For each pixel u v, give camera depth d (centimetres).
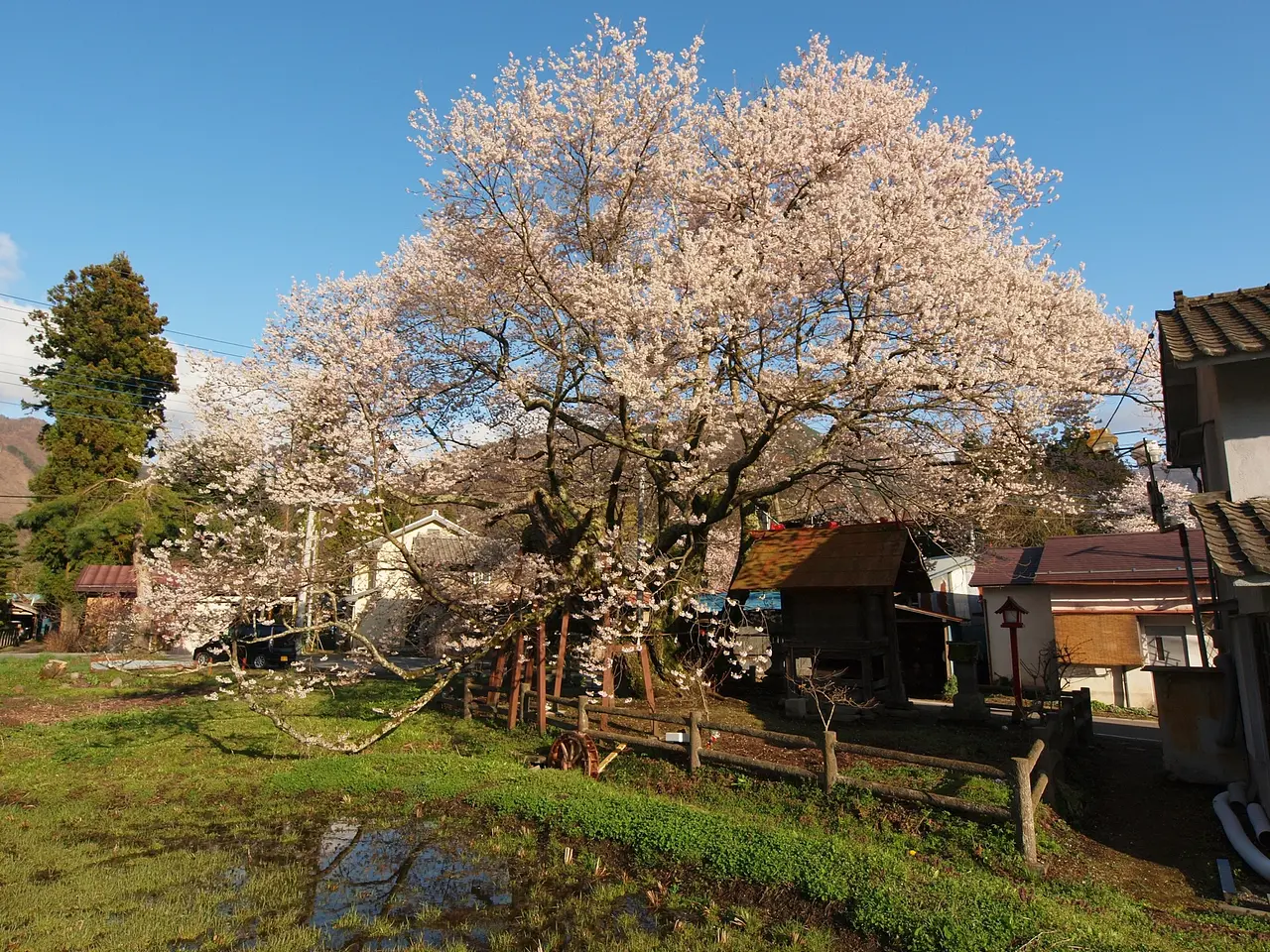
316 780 927
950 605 2130
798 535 1291
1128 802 833
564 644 1166
